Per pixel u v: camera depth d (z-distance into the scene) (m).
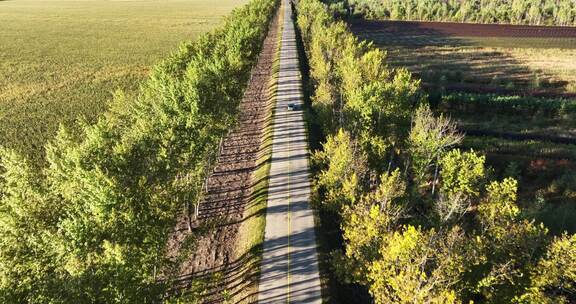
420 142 46.09
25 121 69.38
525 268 29.48
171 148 37.78
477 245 30.20
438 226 37.38
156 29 168.38
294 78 91.94
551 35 153.12
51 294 23.14
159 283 28.69
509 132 72.75
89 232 25.78
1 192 39.81
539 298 28.56
